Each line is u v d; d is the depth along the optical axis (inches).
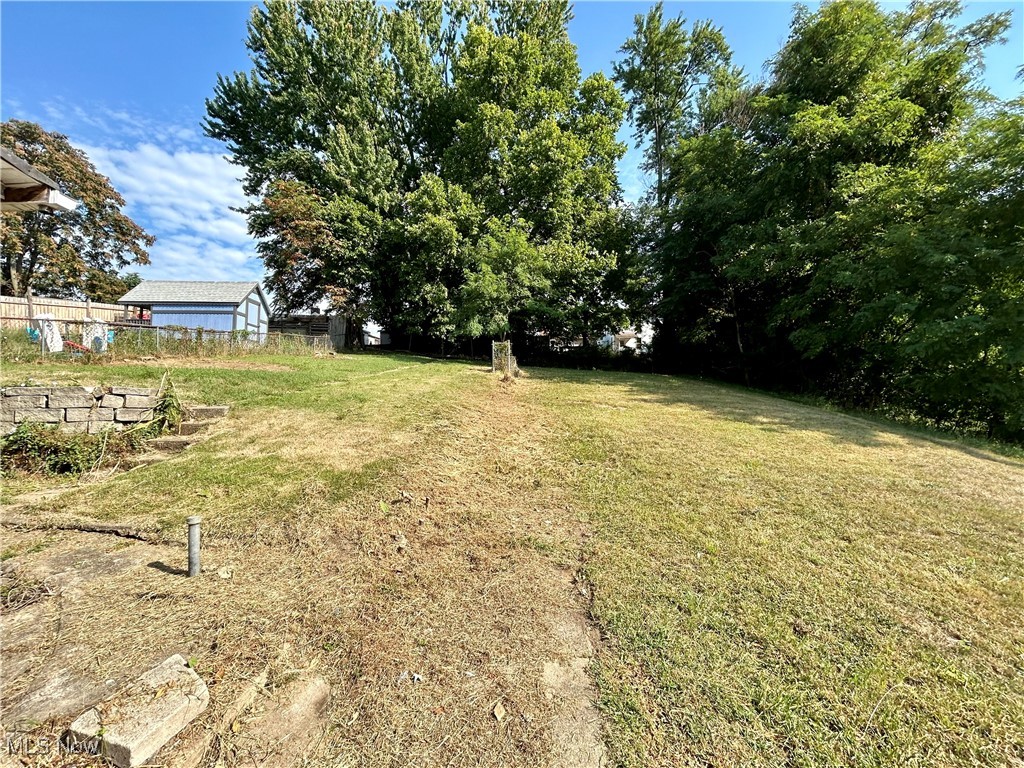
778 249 445.4
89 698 59.5
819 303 451.5
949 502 147.6
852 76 461.7
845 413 347.9
